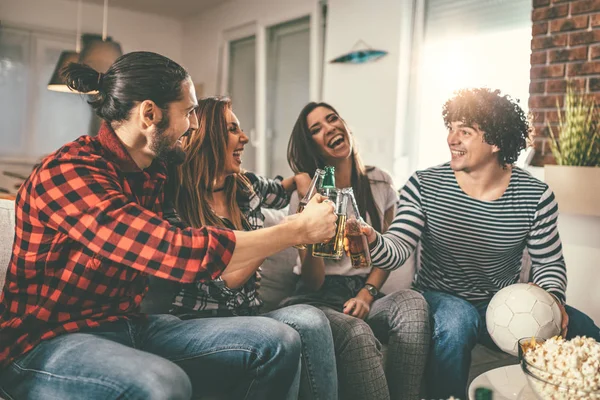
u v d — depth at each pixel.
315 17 5.15
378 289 2.07
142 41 7.20
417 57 4.25
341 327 1.78
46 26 6.58
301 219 1.41
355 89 4.70
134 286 1.52
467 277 2.12
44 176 1.31
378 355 1.77
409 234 2.06
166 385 1.22
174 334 1.50
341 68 4.84
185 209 1.73
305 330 1.60
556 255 2.04
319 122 2.25
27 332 1.38
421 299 1.91
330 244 1.64
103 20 6.90
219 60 6.71
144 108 1.38
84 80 1.41
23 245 1.36
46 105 6.61
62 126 6.71
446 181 2.09
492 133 1.96
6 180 6.23
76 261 1.36
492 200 2.02
